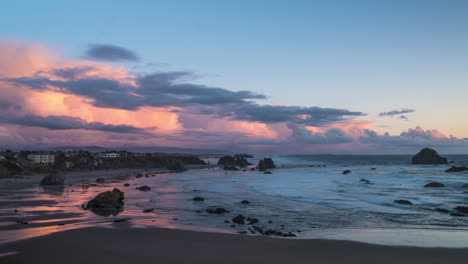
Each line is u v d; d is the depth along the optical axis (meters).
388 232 21.41
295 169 131.25
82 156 141.25
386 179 67.44
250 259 14.15
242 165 198.12
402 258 14.70
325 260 14.23
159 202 36.72
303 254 15.13
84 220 24.55
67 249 15.33
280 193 46.44
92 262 13.37
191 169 150.25
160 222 24.17
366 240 18.66
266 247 16.31
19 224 22.64
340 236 20.00
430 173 81.75
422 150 147.00
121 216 26.78
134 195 44.00
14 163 92.62
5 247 15.69
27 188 53.50
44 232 19.80
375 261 14.21
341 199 39.25
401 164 152.38
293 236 20.03
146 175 96.88
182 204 35.19
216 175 99.62
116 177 87.88
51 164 115.50
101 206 31.41
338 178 75.00
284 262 13.83
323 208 32.56
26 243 16.45
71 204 33.97
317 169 125.81
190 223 24.36
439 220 26.38
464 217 27.56
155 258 14.02
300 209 31.97
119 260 13.68
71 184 62.81
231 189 53.12
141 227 21.22
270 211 30.84
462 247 16.81
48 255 14.35
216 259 14.05
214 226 23.31
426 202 35.84
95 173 105.56
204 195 44.22
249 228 22.78
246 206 34.00
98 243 16.50
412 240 18.69
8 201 36.38
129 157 176.12
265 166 143.88
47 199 38.31
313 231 21.98
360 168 123.19
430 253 15.59
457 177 67.69
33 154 116.31
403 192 45.16
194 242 17.09
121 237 17.94
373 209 31.83
